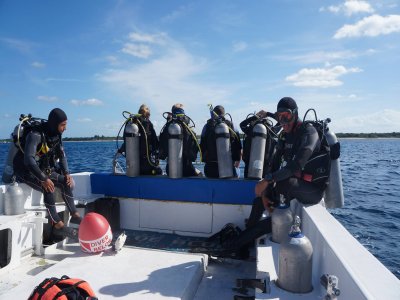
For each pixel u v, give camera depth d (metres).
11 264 3.15
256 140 4.03
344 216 10.56
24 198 3.55
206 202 4.06
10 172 3.88
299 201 2.86
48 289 1.80
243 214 3.98
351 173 23.64
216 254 3.29
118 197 4.38
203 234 4.09
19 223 3.25
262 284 2.01
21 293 2.33
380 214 10.80
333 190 3.03
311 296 1.89
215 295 2.63
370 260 1.66
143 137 4.37
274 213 2.67
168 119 4.41
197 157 4.46
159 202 4.22
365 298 1.29
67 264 2.82
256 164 4.02
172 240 3.96
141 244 3.82
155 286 2.43
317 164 2.80
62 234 3.67
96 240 3.01
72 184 3.92
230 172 4.09
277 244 2.67
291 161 2.64
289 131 2.99
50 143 3.76
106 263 2.84
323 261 2.00
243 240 3.08
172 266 2.79
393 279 1.45
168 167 4.22
